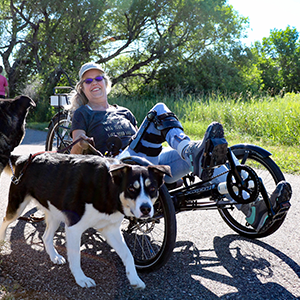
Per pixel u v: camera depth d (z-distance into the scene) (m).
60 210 2.44
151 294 2.28
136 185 2.19
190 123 10.28
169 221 2.41
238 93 18.09
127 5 17.95
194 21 18.78
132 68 19.62
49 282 2.38
